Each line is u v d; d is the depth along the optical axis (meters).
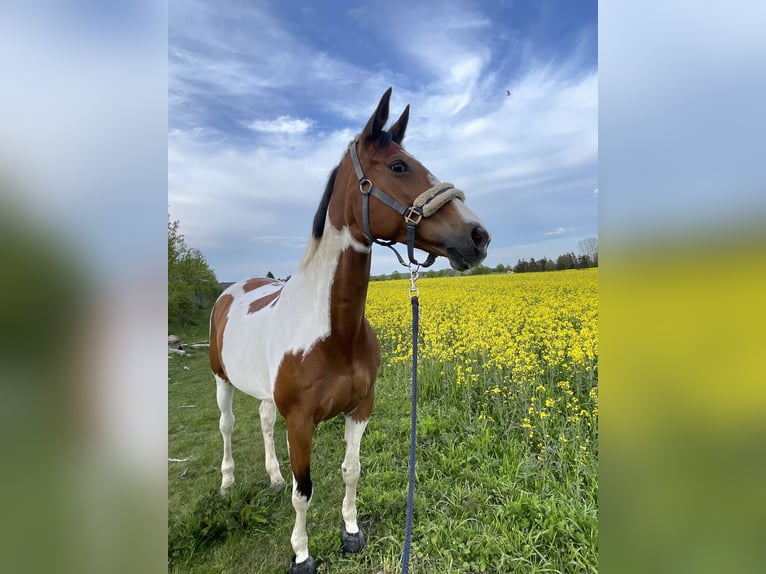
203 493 2.65
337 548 1.95
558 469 2.32
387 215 1.48
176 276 13.30
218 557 1.97
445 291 9.96
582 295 7.34
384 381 4.58
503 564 1.76
